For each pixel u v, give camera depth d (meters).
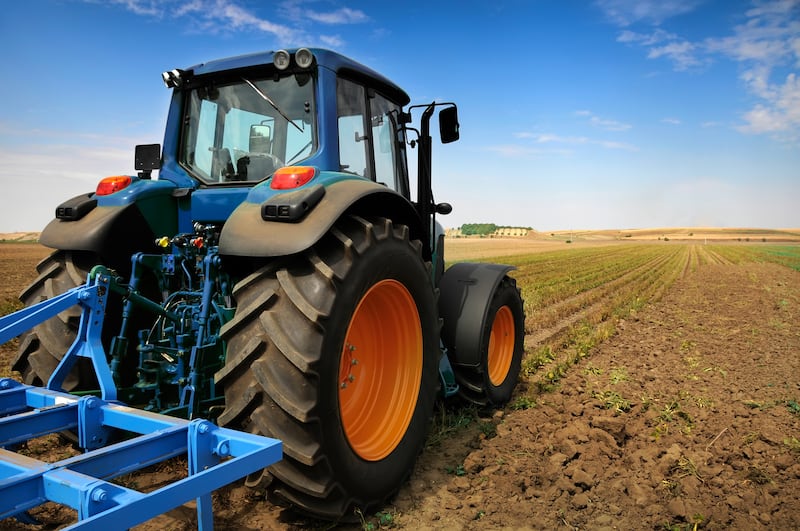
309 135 3.31
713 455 3.88
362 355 3.22
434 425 4.26
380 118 4.08
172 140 3.67
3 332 2.34
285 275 2.59
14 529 2.67
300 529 2.73
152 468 3.34
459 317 4.42
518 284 17.25
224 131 3.53
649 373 6.36
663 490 3.34
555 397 5.28
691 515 3.00
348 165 3.52
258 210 2.76
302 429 2.47
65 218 3.53
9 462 1.83
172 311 3.15
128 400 2.95
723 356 7.37
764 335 9.10
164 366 3.03
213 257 2.95
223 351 3.02
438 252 4.79
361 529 2.81
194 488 1.77
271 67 3.38
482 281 4.54
